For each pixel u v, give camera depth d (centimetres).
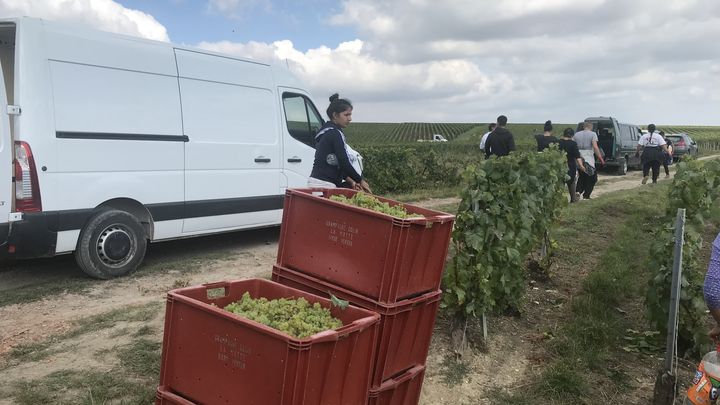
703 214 518
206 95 731
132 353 439
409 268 332
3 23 570
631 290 659
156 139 672
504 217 512
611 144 2459
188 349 269
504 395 423
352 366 264
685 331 497
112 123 629
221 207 755
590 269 762
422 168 1784
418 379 363
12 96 631
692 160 538
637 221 1111
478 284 487
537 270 718
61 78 586
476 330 522
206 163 732
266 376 239
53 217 581
